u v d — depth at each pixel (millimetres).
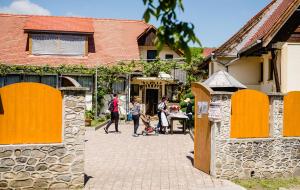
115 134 19219
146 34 34781
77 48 30875
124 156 12445
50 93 8094
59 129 8164
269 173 9867
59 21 32219
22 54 30109
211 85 11469
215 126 9383
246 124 9742
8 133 7812
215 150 9367
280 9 20094
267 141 9852
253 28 21016
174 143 15906
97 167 10555
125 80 29516
